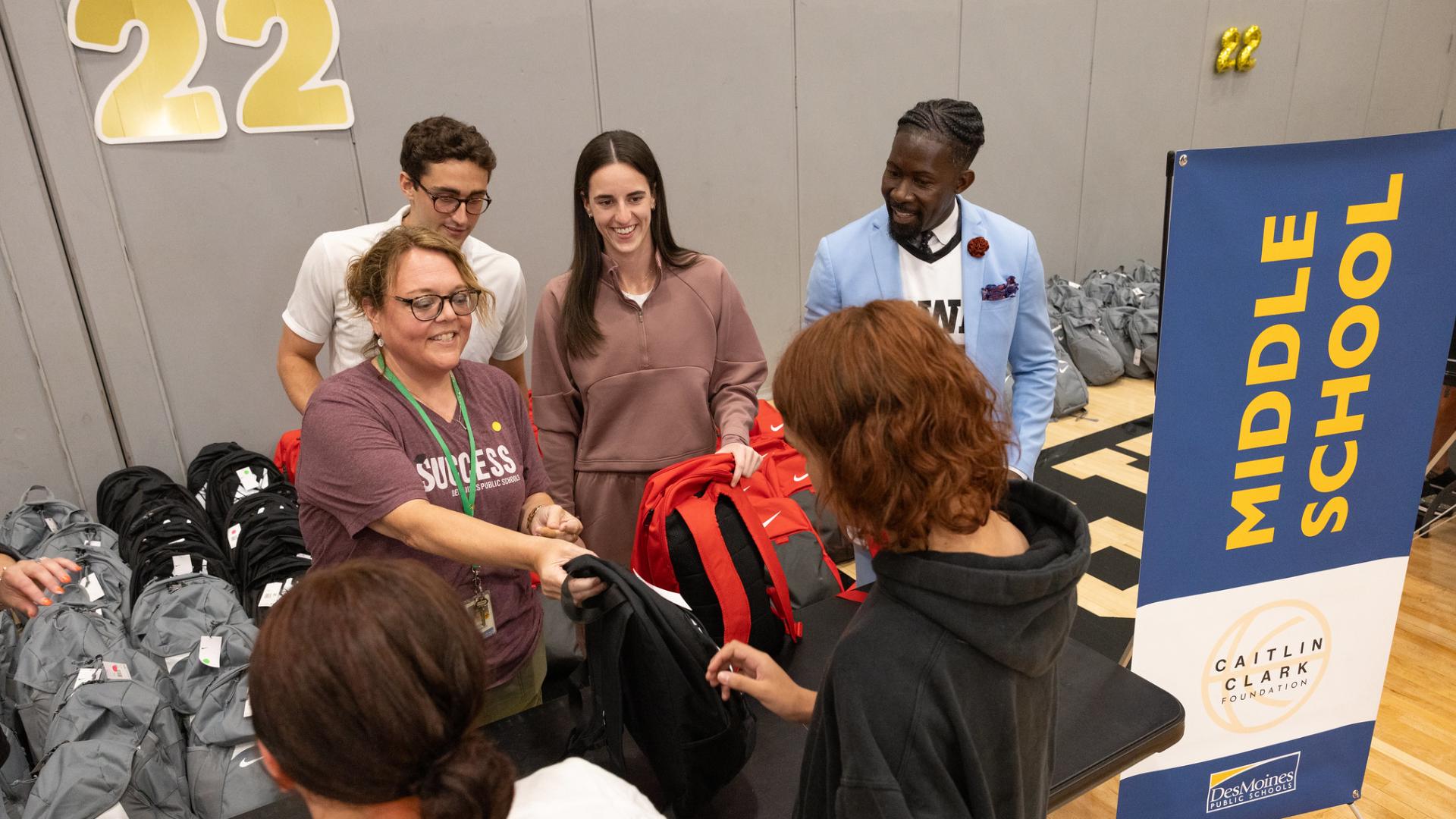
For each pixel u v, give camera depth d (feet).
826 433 2.41
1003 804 2.58
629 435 6.15
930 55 13.80
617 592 3.68
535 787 2.57
